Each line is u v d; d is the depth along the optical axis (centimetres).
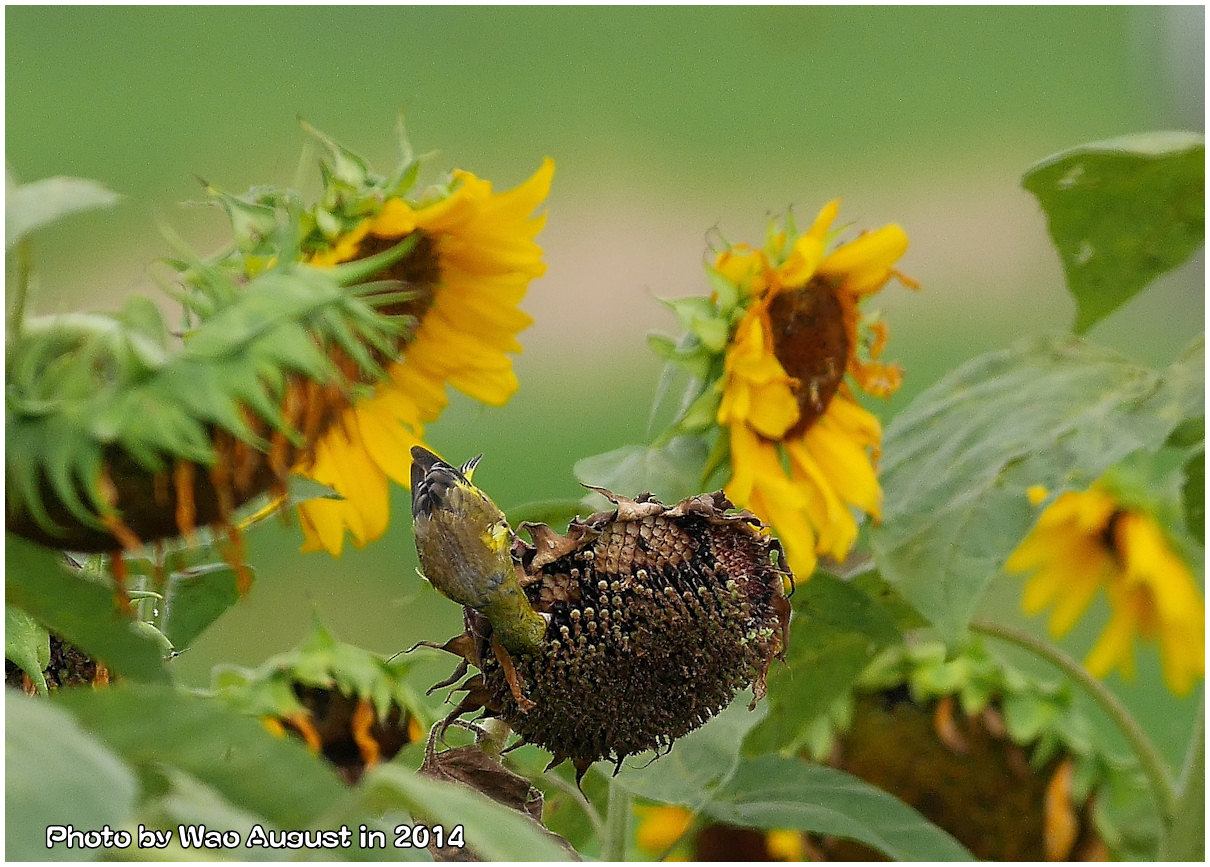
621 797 812
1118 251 827
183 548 782
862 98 3008
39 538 766
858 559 834
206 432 764
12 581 764
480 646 777
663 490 811
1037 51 3152
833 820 806
